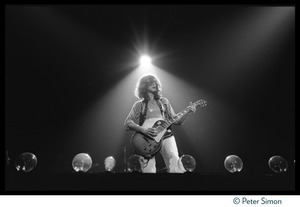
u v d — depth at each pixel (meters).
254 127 5.98
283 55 5.90
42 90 6.00
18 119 5.96
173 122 5.65
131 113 5.79
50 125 6.00
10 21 5.75
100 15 5.88
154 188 2.92
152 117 5.74
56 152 5.99
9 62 5.93
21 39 5.88
